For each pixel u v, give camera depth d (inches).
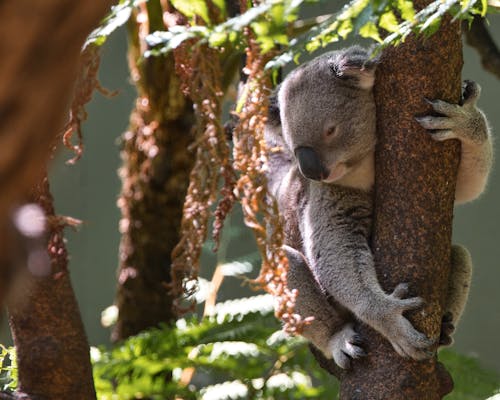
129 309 370.9
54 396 207.3
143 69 358.9
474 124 204.7
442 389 208.7
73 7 56.0
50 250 203.5
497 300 871.7
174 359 306.8
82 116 197.8
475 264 892.6
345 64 239.0
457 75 200.4
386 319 198.5
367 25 169.0
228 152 191.5
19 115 55.7
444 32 195.3
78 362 209.5
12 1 54.8
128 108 937.5
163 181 368.8
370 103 247.1
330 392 320.5
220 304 364.8
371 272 240.5
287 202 285.3
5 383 262.4
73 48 56.7
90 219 964.0
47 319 205.9
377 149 204.2
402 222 196.5
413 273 196.2
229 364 317.4
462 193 239.5
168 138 366.9
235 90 371.6
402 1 162.9
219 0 163.8
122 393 301.3
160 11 312.5
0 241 55.9
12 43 55.1
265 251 184.7
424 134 196.5
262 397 318.3
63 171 955.3
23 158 56.2
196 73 192.7
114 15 181.9
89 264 948.0
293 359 324.8
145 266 370.3
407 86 197.2
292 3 142.6
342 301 239.6
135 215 370.9
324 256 250.2
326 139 247.1
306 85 252.8
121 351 302.4
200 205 190.1
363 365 205.6
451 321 229.3
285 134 260.4
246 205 184.7
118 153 955.3
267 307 346.6
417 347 195.5
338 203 256.5
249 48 186.1
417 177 195.8
